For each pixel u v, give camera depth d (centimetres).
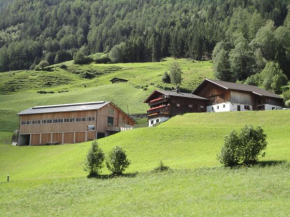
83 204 3294
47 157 6825
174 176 3800
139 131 6662
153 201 3062
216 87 9775
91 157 4438
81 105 9119
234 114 8069
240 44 16625
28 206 3444
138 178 3959
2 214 3238
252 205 2636
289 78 16075
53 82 19662
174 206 2859
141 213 2781
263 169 3588
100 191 3653
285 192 2853
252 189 3027
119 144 6141
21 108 13925
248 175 3459
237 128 6341
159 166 4200
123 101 13938
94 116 8531
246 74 16338
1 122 11850
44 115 9094
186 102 9644
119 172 4322
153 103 9956
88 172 4738
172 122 8300
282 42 18275
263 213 2422
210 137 5975
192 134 6203
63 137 8744
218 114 8300
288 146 4612
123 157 4350
